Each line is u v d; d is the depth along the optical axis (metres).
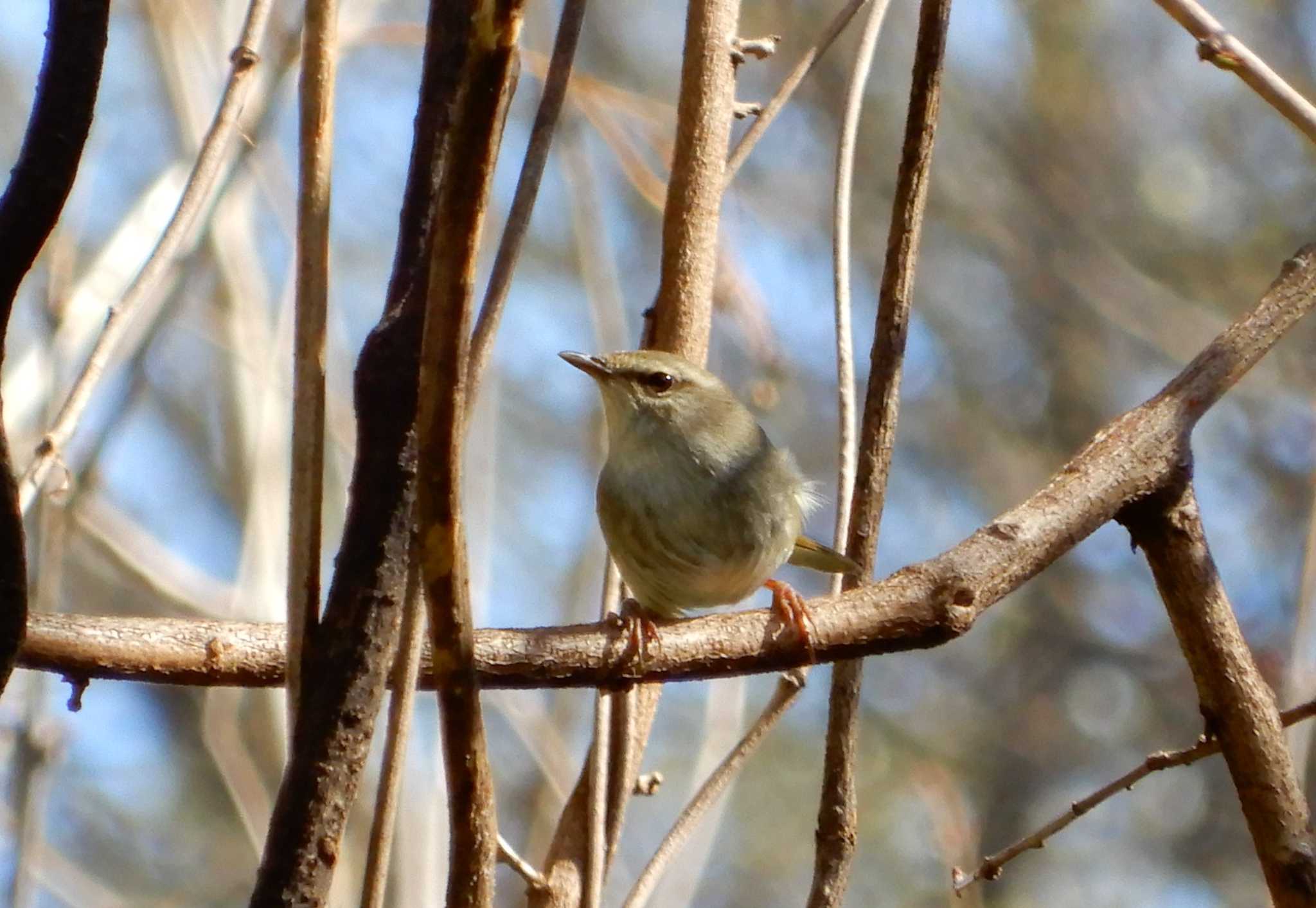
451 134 4.11
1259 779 6.27
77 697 5.53
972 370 22.97
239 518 10.18
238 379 10.45
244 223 9.99
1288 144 22.42
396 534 4.80
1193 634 6.34
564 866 6.67
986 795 22.69
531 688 6.14
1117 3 22.39
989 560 6.11
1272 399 21.11
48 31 4.30
